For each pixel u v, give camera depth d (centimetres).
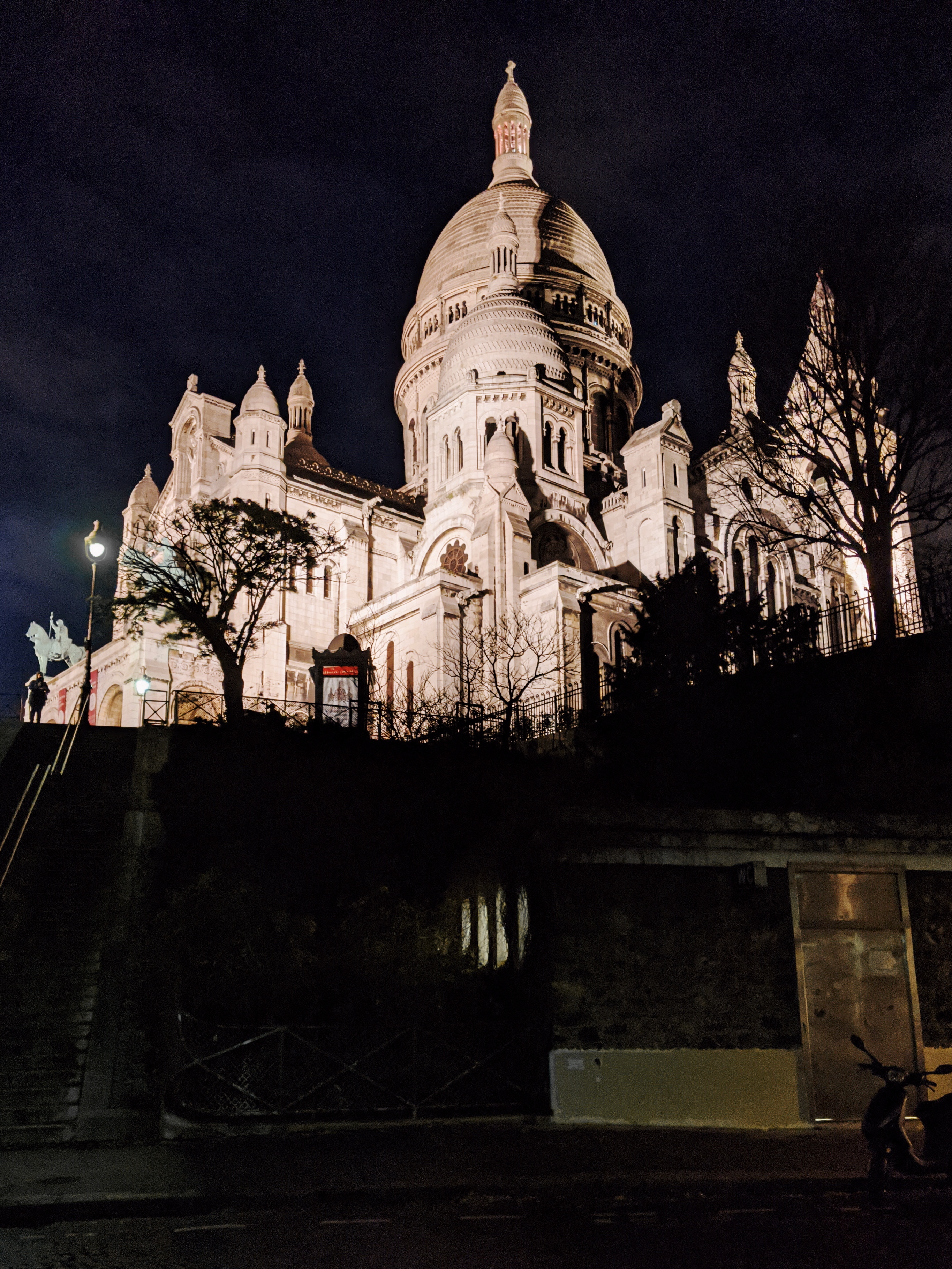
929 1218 1184
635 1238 1095
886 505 2841
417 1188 1266
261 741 2866
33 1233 1126
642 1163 1395
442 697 4412
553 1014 1722
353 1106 1712
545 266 8525
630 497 6525
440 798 2373
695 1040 1738
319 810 2394
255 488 6225
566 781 2544
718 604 3325
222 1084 1689
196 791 2539
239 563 4219
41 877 2330
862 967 1789
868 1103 1736
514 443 6331
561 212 8956
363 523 6638
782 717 2633
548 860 1775
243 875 2150
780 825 1819
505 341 6669
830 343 2919
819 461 3055
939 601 2505
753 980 1769
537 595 5478
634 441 6575
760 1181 1309
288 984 1866
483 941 2114
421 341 8900
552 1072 1695
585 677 5353
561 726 3431
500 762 2686
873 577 2792
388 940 1909
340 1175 1325
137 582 4078
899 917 1811
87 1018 1888
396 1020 1822
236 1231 1129
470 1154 1452
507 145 9869
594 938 1761
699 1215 1194
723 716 2747
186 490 7038
